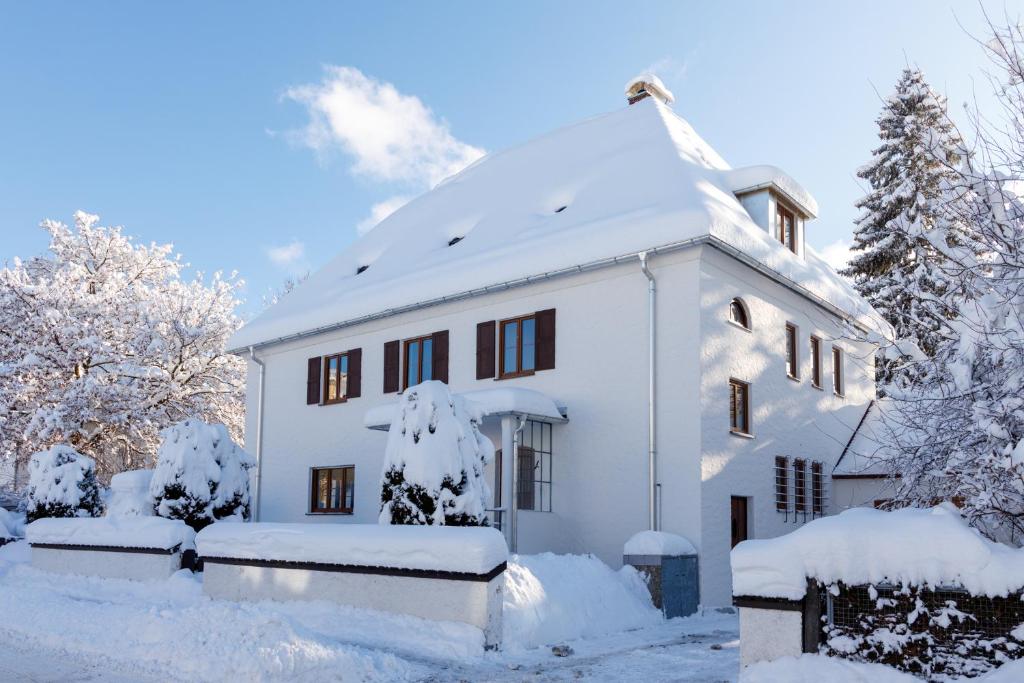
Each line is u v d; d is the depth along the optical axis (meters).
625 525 15.65
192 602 12.85
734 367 16.23
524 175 22.64
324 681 8.07
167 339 31.53
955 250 8.48
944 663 6.37
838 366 21.19
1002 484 7.73
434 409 11.51
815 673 6.60
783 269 17.19
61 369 29.39
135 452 32.59
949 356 9.09
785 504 17.55
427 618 10.33
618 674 8.73
